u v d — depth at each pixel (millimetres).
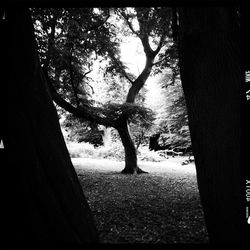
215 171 3174
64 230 2541
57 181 2672
